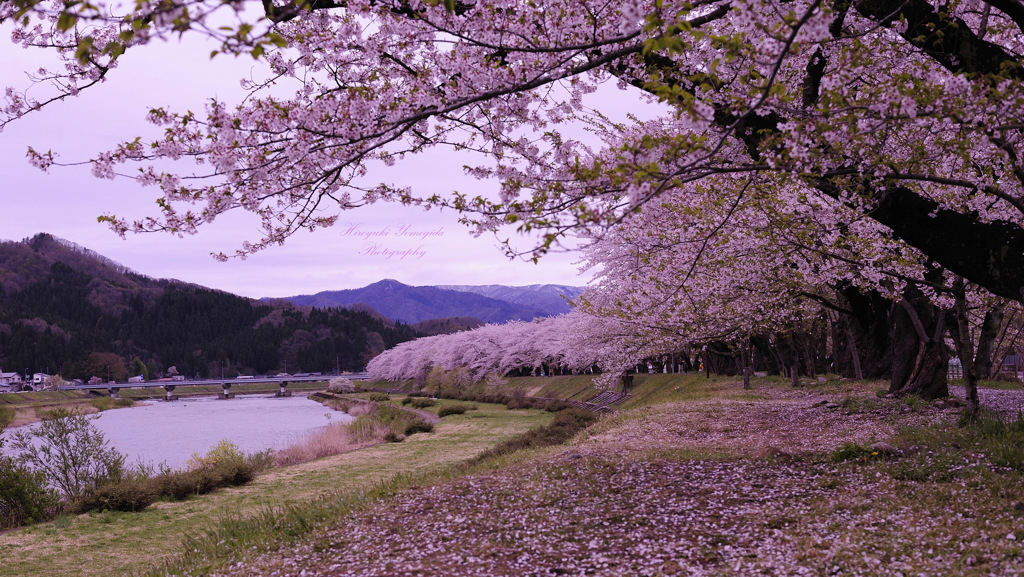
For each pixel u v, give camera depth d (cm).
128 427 6762
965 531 652
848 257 1436
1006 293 815
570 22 686
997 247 812
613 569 667
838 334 3322
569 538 798
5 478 1950
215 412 9538
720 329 2050
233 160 661
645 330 2159
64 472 2172
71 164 671
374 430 4184
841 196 901
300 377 16550
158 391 16400
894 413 1562
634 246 1823
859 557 609
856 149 709
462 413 5362
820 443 1302
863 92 802
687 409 2194
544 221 572
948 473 897
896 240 1334
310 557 860
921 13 782
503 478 1181
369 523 990
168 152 680
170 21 358
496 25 698
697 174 714
